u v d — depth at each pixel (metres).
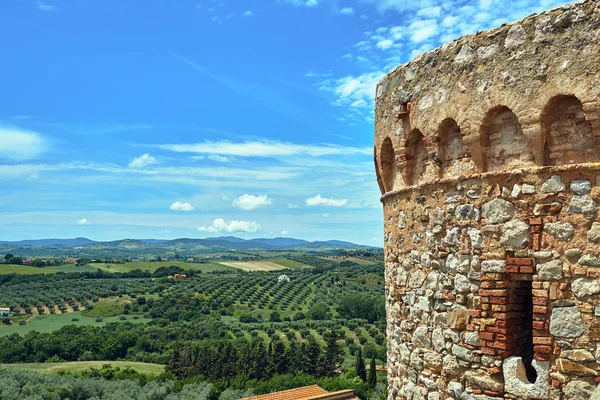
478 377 6.12
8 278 161.12
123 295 135.75
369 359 75.00
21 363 72.38
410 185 7.52
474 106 6.20
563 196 5.50
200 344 78.31
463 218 6.38
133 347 82.25
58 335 83.44
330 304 126.25
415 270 7.28
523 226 5.77
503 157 6.06
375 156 8.67
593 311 5.22
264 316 112.25
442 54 6.71
